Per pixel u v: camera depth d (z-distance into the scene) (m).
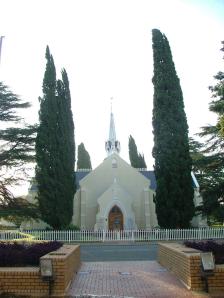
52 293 10.15
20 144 37.81
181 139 36.31
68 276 11.34
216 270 10.45
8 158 36.59
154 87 37.59
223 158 34.81
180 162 35.94
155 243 32.25
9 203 36.19
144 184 48.38
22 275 10.22
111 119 61.09
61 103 40.28
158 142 36.69
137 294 10.29
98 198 45.75
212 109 29.17
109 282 12.18
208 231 34.81
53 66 40.69
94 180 48.47
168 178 35.91
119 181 48.47
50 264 10.11
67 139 39.81
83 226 45.94
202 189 36.47
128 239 34.31
